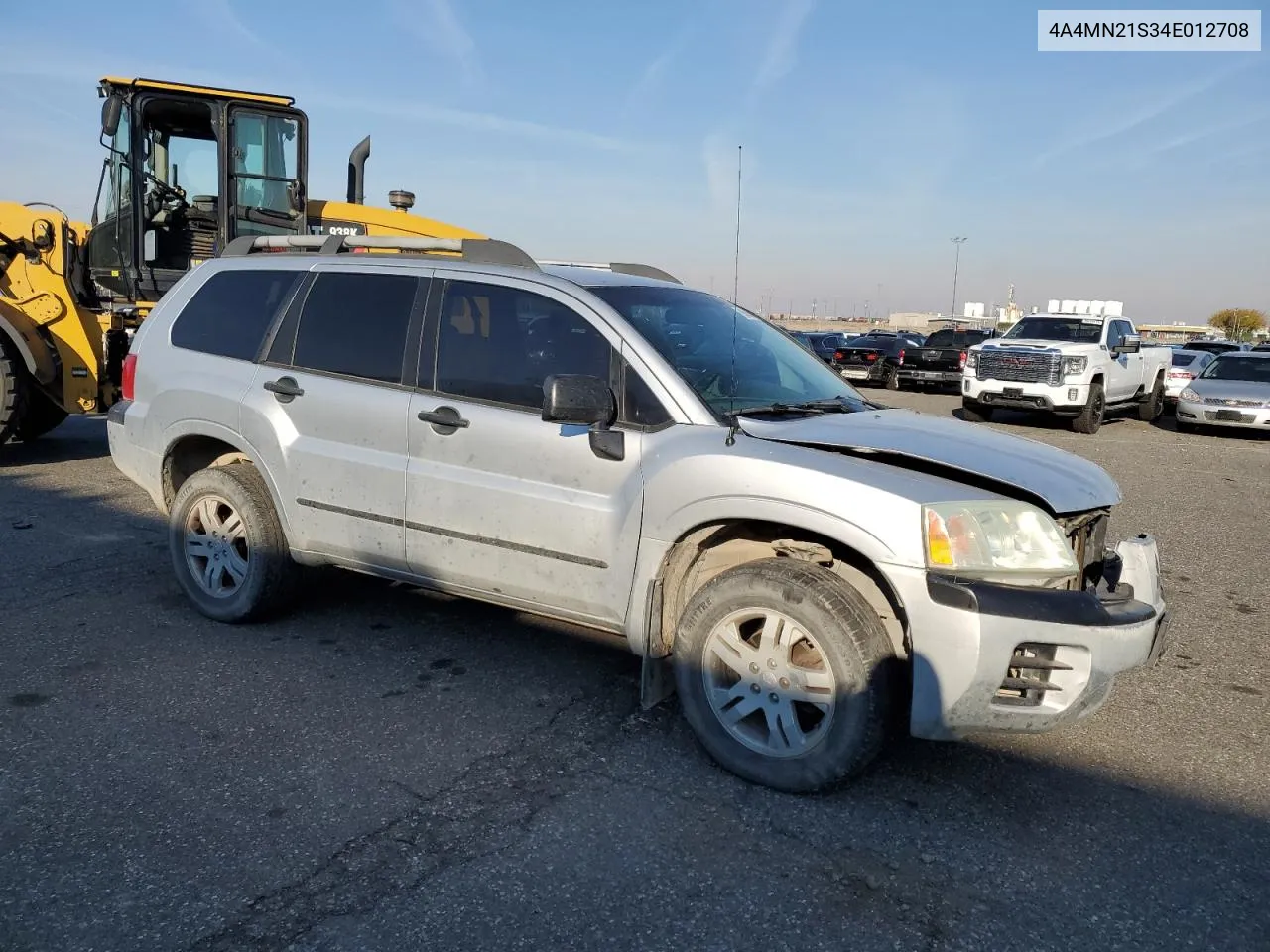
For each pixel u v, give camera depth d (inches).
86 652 178.4
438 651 184.4
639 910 109.1
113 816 124.1
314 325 182.5
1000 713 122.9
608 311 152.7
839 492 127.3
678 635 141.9
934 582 122.2
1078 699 122.6
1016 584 126.0
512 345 159.5
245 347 191.3
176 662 174.6
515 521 153.9
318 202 397.7
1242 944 107.2
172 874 112.6
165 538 257.1
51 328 346.6
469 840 121.7
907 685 132.4
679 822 127.3
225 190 368.8
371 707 158.9
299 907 107.3
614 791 134.6
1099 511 141.9
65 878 111.0
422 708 159.2
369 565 174.2
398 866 115.7
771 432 140.3
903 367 1037.8
